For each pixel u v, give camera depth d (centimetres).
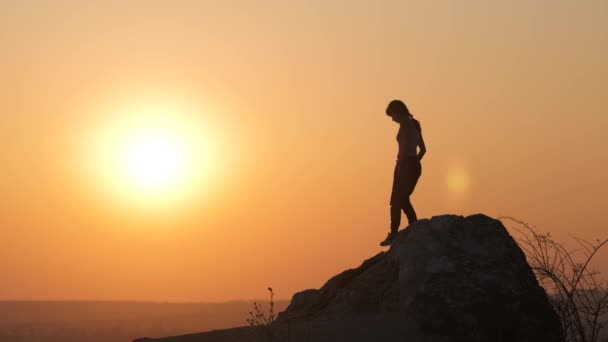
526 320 1036
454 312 1035
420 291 1070
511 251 1115
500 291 1050
